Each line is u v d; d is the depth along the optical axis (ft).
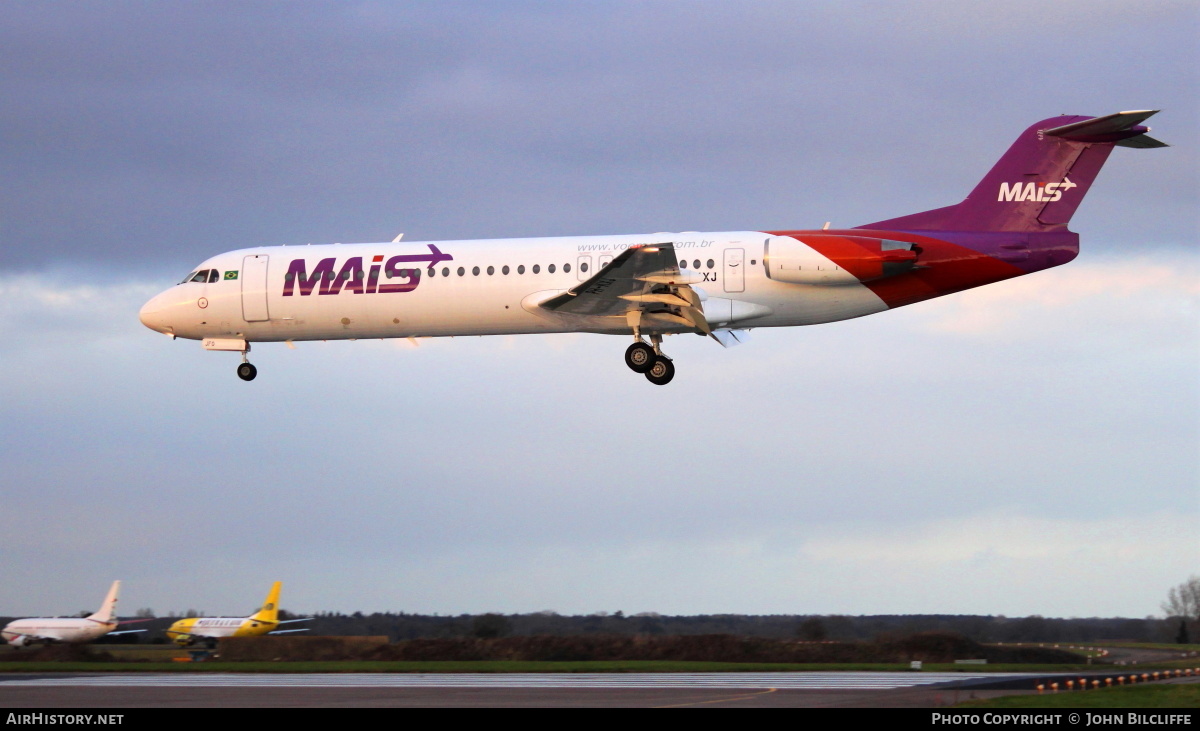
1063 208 323.16
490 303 341.00
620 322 337.11
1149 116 307.99
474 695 197.36
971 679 227.20
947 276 323.57
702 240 331.36
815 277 319.06
